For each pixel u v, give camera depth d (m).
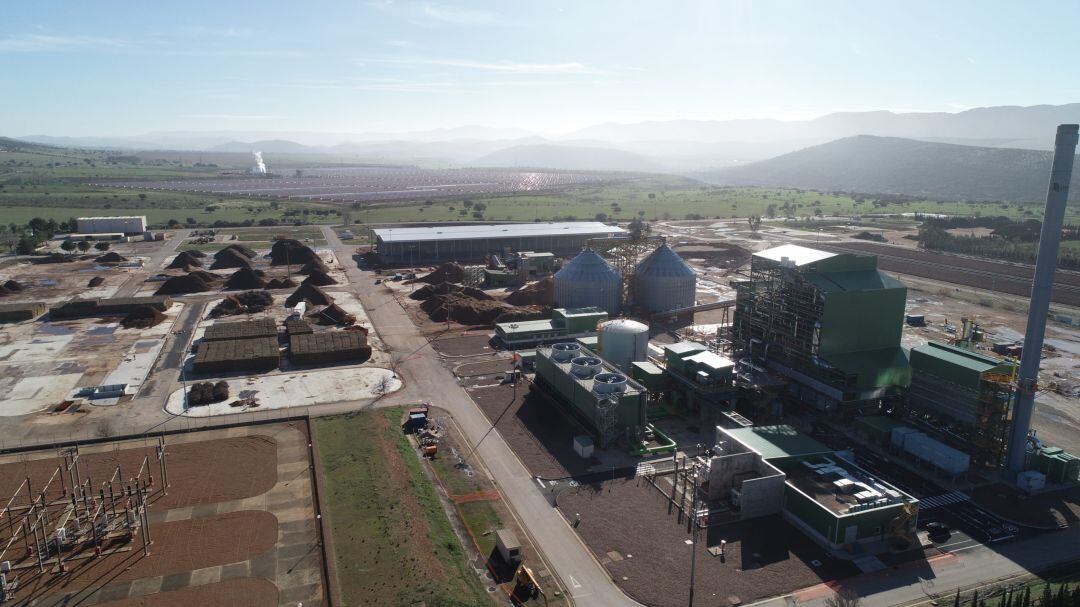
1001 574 60.03
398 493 70.06
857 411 93.12
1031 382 74.88
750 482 68.06
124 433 85.06
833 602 54.91
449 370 110.62
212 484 72.50
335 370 109.56
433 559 59.00
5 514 66.62
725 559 61.41
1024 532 67.00
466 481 74.69
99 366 109.62
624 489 73.56
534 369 111.00
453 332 132.88
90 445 81.88
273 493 70.62
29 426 87.00
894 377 93.75
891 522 64.38
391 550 60.31
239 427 86.81
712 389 92.88
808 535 65.88
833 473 72.38
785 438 79.44
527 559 60.69
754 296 107.56
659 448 82.56
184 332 129.00
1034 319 73.94
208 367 107.12
